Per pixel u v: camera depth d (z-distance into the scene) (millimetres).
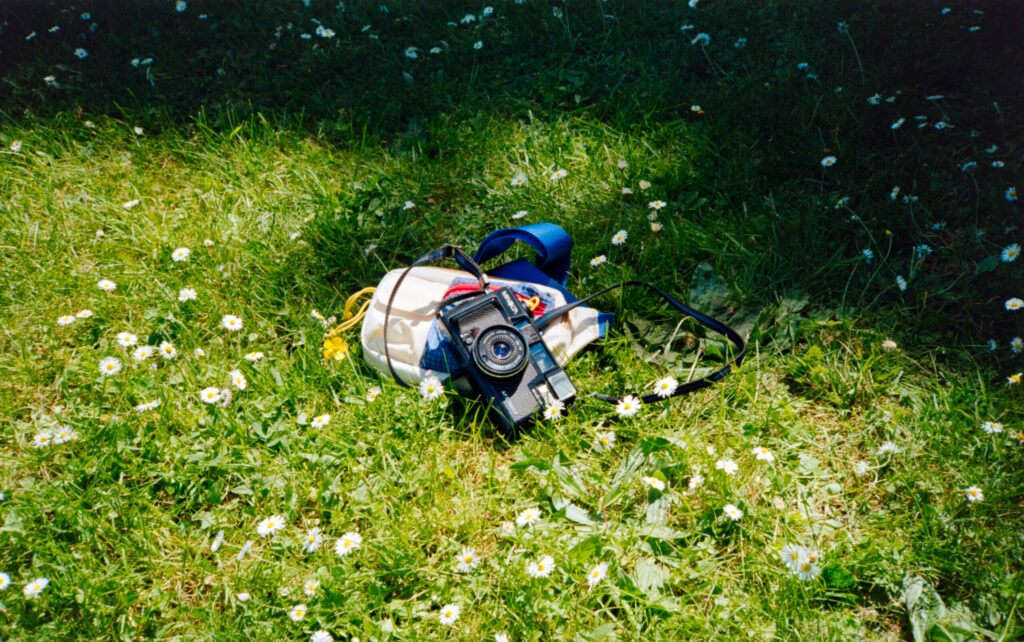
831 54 3836
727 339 2633
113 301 2889
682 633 1900
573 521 2168
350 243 3160
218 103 4012
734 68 3926
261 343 2787
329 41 4320
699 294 2834
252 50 4344
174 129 3822
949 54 3652
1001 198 3002
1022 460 2199
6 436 2469
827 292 2822
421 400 2434
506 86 3959
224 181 3529
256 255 3100
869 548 2027
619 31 4109
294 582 2049
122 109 3816
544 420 2398
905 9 4031
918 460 2262
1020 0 3895
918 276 2834
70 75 4234
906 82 3645
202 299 2881
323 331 2736
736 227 3055
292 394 2494
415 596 2016
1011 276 2715
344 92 3979
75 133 3801
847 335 2668
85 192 3424
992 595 1932
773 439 2355
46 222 3334
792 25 4066
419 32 4355
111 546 2168
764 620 1913
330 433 2385
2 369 2654
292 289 2986
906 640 1909
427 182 3438
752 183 3262
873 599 1988
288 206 3387
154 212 3371
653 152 3439
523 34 4188
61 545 2125
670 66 3934
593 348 2699
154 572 2092
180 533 2180
